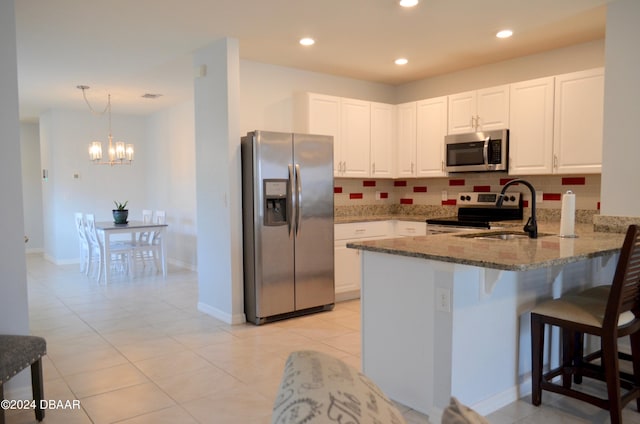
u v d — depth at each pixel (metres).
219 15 3.41
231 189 4.07
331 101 4.87
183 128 6.93
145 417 2.43
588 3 3.19
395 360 2.58
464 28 3.72
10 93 2.49
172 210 7.45
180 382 2.86
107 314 4.45
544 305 2.50
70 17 3.40
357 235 4.93
